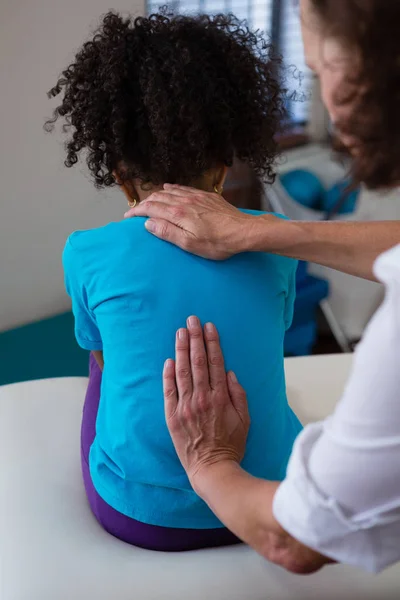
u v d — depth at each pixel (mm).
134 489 939
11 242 2082
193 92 901
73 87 988
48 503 1056
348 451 547
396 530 581
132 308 868
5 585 890
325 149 2439
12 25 1831
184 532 957
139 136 927
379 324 528
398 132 540
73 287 932
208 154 960
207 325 863
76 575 899
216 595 870
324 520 582
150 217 915
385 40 506
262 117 1021
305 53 598
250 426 893
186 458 840
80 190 2189
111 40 935
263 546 701
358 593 870
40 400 1328
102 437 961
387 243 927
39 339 2154
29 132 1982
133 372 883
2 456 1161
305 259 939
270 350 908
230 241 871
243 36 1013
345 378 1457
